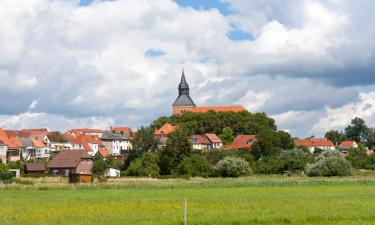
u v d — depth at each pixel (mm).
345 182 97875
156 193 75812
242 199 61812
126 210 50188
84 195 72188
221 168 139125
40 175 141125
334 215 42938
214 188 87938
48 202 60156
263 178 121562
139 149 178000
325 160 130375
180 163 148625
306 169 134750
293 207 50625
